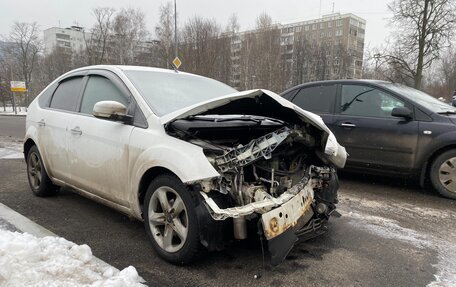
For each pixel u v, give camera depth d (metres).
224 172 2.91
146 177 3.27
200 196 2.84
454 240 3.79
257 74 57.06
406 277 3.01
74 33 101.88
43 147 4.57
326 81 6.42
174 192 3.00
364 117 5.80
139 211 3.36
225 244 2.94
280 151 3.37
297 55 66.12
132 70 4.01
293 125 3.42
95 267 2.87
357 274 3.04
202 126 3.14
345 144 5.94
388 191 5.59
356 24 87.88
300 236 3.36
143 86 3.73
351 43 86.75
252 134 3.38
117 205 3.62
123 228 3.86
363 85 5.99
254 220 2.89
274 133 3.01
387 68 25.45
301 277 2.96
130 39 57.75
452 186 5.18
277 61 57.53
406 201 5.10
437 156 5.26
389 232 3.97
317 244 3.62
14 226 3.81
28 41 51.78
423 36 23.47
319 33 89.12
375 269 3.14
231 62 58.66
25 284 2.42
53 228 3.83
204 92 4.16
